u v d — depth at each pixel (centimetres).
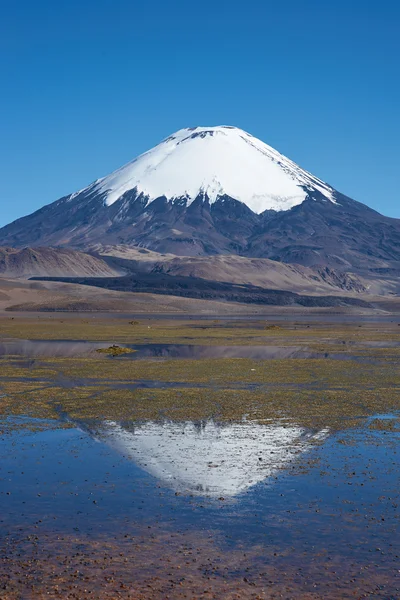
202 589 1282
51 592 1261
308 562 1399
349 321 16138
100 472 2016
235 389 3772
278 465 2105
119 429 2638
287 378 4291
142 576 1331
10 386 3853
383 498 1783
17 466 2078
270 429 2647
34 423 2745
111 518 1631
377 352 6431
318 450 2298
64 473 2003
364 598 1255
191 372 4600
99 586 1287
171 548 1462
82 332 9475
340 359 5653
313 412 3030
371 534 1541
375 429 2647
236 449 2311
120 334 9125
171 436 2516
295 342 7844
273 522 1612
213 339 8281
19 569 1353
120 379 4206
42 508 1694
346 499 1773
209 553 1438
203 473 2011
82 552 1435
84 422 2773
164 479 1952
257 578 1328
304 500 1767
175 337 8625
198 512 1677
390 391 3716
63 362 5281
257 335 9219
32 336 8581
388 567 1377
